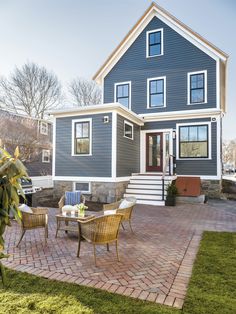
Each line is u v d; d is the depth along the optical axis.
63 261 3.76
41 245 4.57
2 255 1.83
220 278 3.14
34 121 16.19
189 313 2.37
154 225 6.11
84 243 4.69
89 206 8.80
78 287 2.90
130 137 11.25
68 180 10.45
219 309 2.44
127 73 13.34
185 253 4.11
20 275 3.23
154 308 2.46
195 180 10.53
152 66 12.81
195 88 11.92
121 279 3.14
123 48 13.45
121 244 4.61
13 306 2.49
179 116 11.84
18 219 1.66
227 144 42.72
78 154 10.28
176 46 12.35
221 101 12.30
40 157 16.84
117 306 2.49
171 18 12.34
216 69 11.48
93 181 9.88
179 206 8.89
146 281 3.08
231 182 14.78
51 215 7.30
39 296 2.68
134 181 10.59
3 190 1.56
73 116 10.45
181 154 11.89
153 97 12.77
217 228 5.82
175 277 3.20
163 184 9.27
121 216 3.83
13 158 1.62
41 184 13.90
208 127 11.40
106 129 9.73
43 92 26.59
